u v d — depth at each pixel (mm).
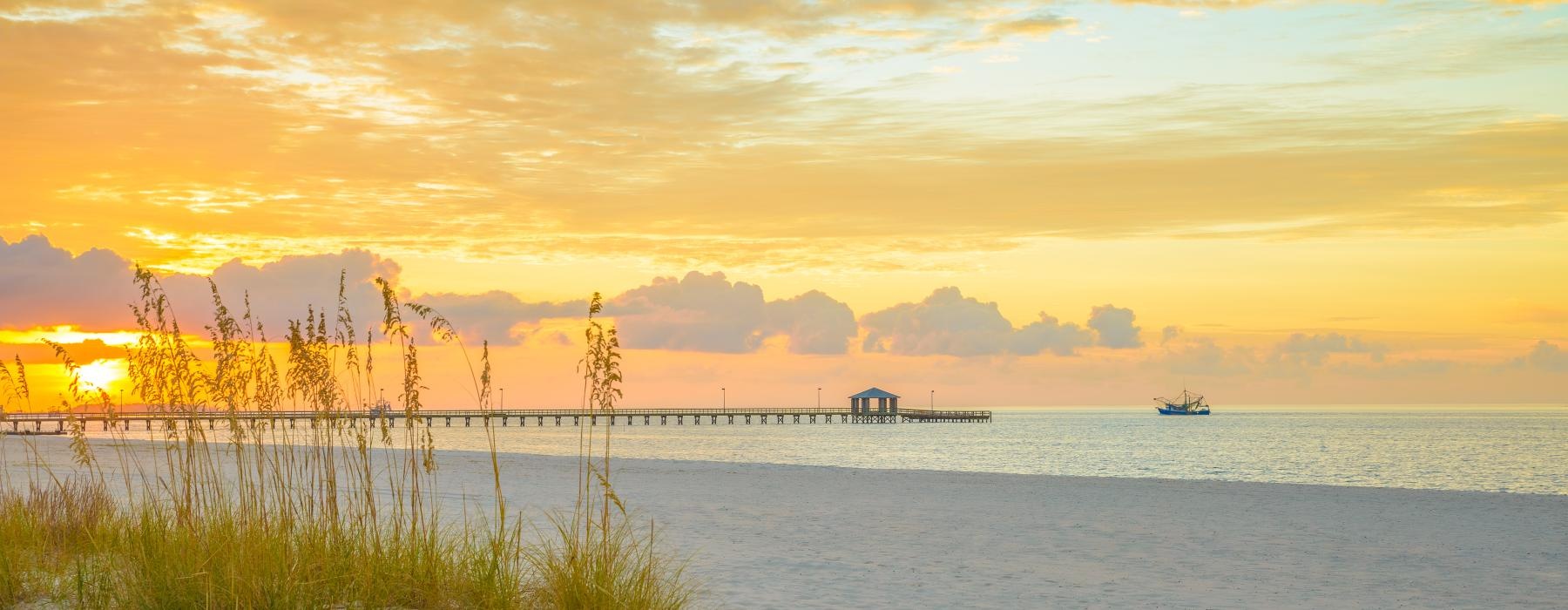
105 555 6688
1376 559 11969
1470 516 16578
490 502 16656
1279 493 20656
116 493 11242
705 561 10938
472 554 6758
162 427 6480
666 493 20047
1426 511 17375
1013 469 51031
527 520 13555
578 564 6375
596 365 6426
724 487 21875
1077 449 77250
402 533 6582
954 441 94062
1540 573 11047
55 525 7723
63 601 5879
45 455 25531
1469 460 61656
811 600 8719
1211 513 16969
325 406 6422
